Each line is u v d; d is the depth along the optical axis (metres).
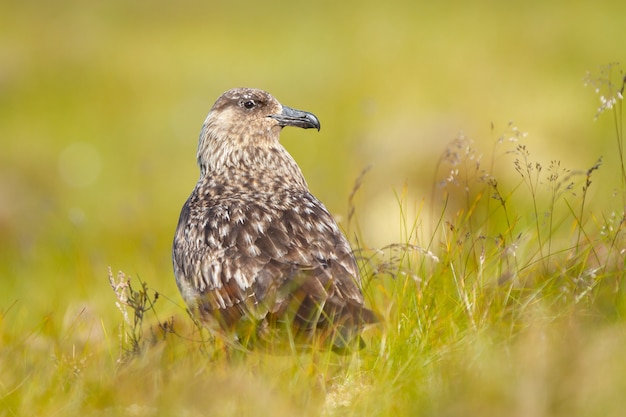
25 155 29.64
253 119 10.23
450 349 7.52
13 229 20.80
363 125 26.55
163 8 55.69
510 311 8.01
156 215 22.05
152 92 37.25
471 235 9.16
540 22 43.00
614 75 26.11
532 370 6.53
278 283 8.02
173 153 29.11
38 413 7.46
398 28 45.56
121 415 7.20
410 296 8.52
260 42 45.19
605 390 6.23
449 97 30.05
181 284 9.02
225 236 8.53
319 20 49.88
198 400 7.20
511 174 17.25
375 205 16.66
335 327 7.66
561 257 9.12
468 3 50.59
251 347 8.12
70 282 13.59
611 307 7.85
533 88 30.27
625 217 8.42
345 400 7.34
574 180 15.88
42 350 9.38
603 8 44.88
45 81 39.22
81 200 24.83
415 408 6.73
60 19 52.94
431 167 18.42
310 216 8.66
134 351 8.18
